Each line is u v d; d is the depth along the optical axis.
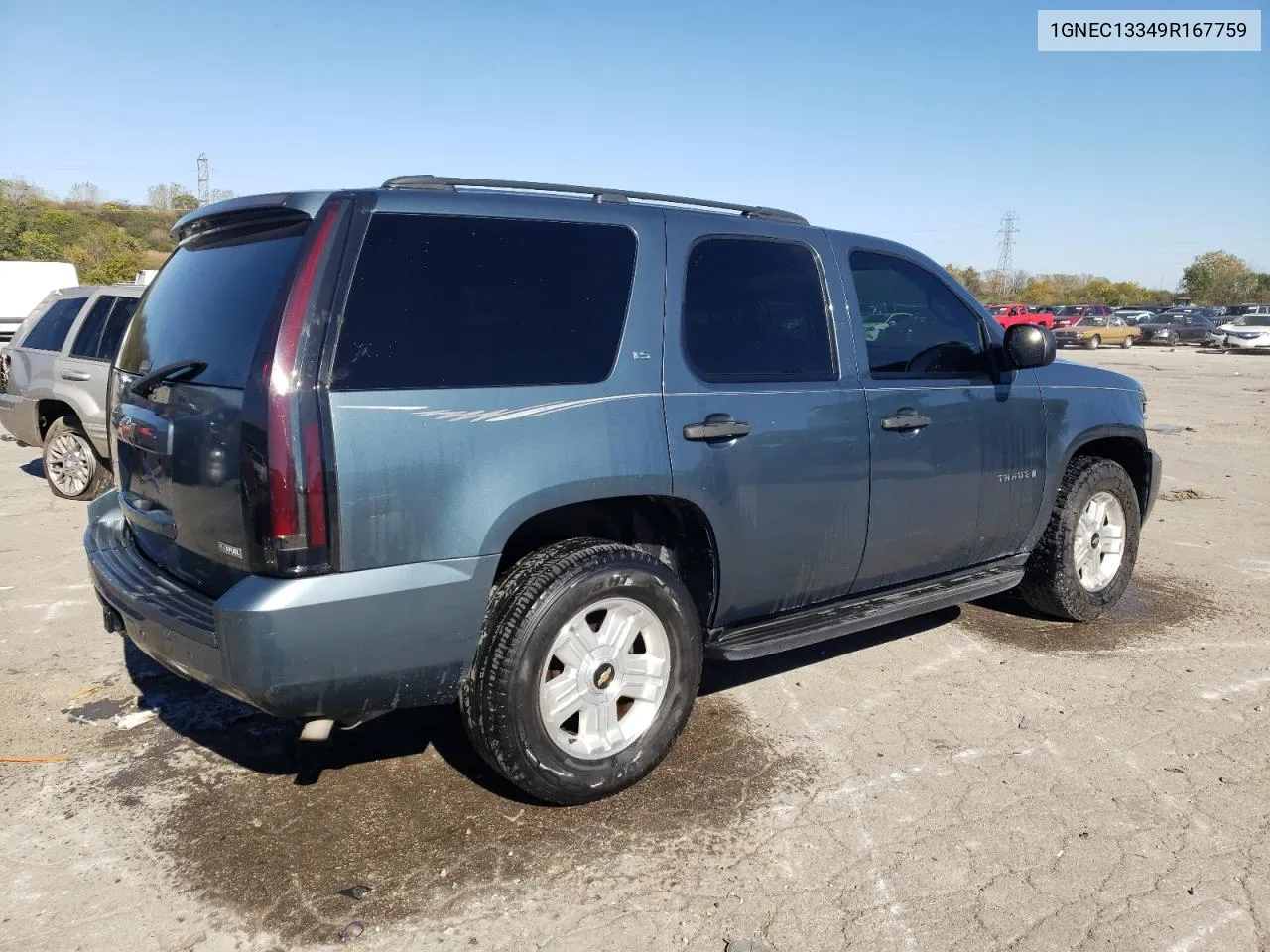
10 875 2.87
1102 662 4.71
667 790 3.41
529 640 3.00
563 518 3.49
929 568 4.38
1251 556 6.83
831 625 3.90
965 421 4.33
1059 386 4.89
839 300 3.99
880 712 4.10
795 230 3.95
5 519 7.71
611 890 2.83
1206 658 4.77
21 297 18.14
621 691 3.30
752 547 3.59
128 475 3.51
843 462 3.83
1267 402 18.92
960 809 3.31
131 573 3.30
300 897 2.77
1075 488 4.98
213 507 2.85
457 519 2.87
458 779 3.47
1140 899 2.82
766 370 3.69
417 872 2.90
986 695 4.29
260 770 3.54
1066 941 2.63
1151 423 15.24
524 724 3.03
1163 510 8.49
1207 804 3.36
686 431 3.34
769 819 3.22
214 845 3.04
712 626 3.66
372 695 2.85
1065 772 3.58
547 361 3.11
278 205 2.92
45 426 8.87
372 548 2.74
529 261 3.16
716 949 2.58
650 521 3.63
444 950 2.56
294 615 2.63
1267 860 3.03
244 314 2.86
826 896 2.81
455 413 2.88
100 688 4.27
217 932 2.62
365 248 2.85
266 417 2.61
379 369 2.79
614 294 3.32
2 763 3.57
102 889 2.80
